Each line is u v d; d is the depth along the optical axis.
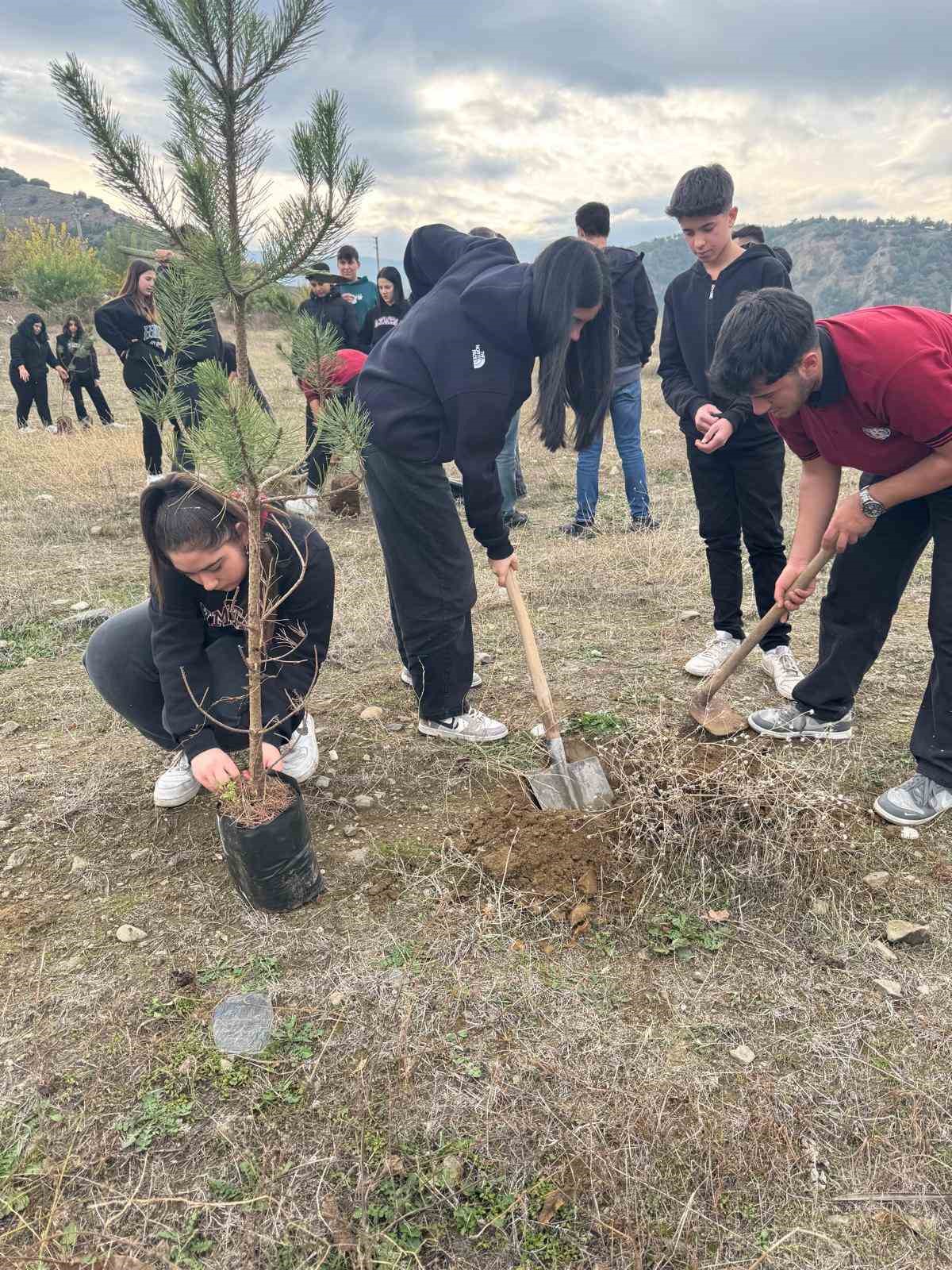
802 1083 1.71
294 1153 1.57
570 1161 1.56
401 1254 1.42
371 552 5.29
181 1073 1.73
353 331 6.12
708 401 3.19
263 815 2.07
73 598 4.50
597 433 2.41
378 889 2.25
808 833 2.29
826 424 2.30
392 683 3.48
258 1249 1.43
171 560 1.97
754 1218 1.48
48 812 2.59
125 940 2.09
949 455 2.11
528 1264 1.41
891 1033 1.83
